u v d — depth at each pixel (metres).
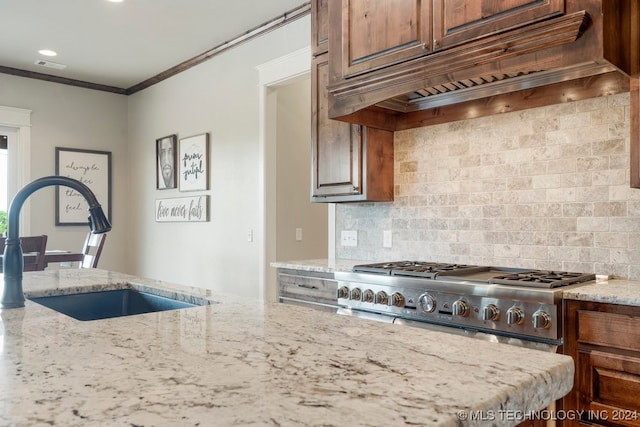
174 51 4.60
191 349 0.87
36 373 0.73
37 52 4.61
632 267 2.16
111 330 1.03
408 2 2.34
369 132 2.94
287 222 4.24
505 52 2.01
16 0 3.52
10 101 5.07
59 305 1.78
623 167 2.19
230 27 4.03
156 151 5.37
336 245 3.46
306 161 4.40
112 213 5.78
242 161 4.28
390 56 2.41
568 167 2.36
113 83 5.64
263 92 4.06
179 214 5.02
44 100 5.30
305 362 0.79
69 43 4.38
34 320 1.14
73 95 5.51
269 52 4.01
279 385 0.67
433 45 2.23
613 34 1.84
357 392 0.65
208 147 4.66
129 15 3.79
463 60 2.14
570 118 2.36
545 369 0.75
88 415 0.57
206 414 0.57
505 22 1.99
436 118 2.88
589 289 1.84
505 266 2.57
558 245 2.39
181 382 0.69
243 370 0.74
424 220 2.94
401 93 2.41
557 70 2.12
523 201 2.51
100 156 5.69
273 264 3.07
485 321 1.99
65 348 0.88
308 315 1.20
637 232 2.15
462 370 0.74
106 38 4.26
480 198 2.69
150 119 5.53
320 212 4.52
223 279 4.48
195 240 4.83
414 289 2.26
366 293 2.47
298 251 4.32
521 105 2.52
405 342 0.92
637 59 1.94
